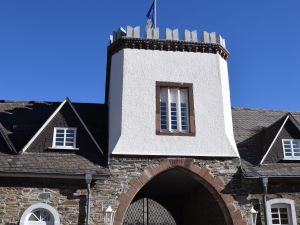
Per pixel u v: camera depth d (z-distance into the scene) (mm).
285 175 13938
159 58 15469
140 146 14016
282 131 15305
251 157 15094
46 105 17188
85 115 16672
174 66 15422
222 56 16328
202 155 14188
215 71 15617
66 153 13984
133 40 15523
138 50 15508
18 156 13523
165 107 14961
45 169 12977
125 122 14336
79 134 14430
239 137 16359
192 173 14039
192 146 14281
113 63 15797
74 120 14633
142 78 15070
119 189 13391
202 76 15445
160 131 14359
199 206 16938
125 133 14172
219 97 15219
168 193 19312
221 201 13859
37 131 14180
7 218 12539
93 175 13094
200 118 14766
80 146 14234
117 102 14898
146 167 13797
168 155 14031
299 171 14305
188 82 15266
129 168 13703
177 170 14586
